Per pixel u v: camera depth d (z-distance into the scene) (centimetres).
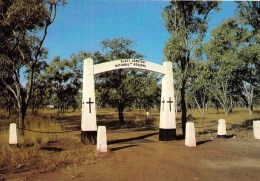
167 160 1252
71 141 1867
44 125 2388
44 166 1173
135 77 3419
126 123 3581
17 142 1633
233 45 3688
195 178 953
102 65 1852
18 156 1355
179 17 2325
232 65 3278
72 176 1009
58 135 2072
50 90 4728
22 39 1962
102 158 1322
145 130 2900
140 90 3497
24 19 1870
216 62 3947
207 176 976
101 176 1006
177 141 1908
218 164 1158
